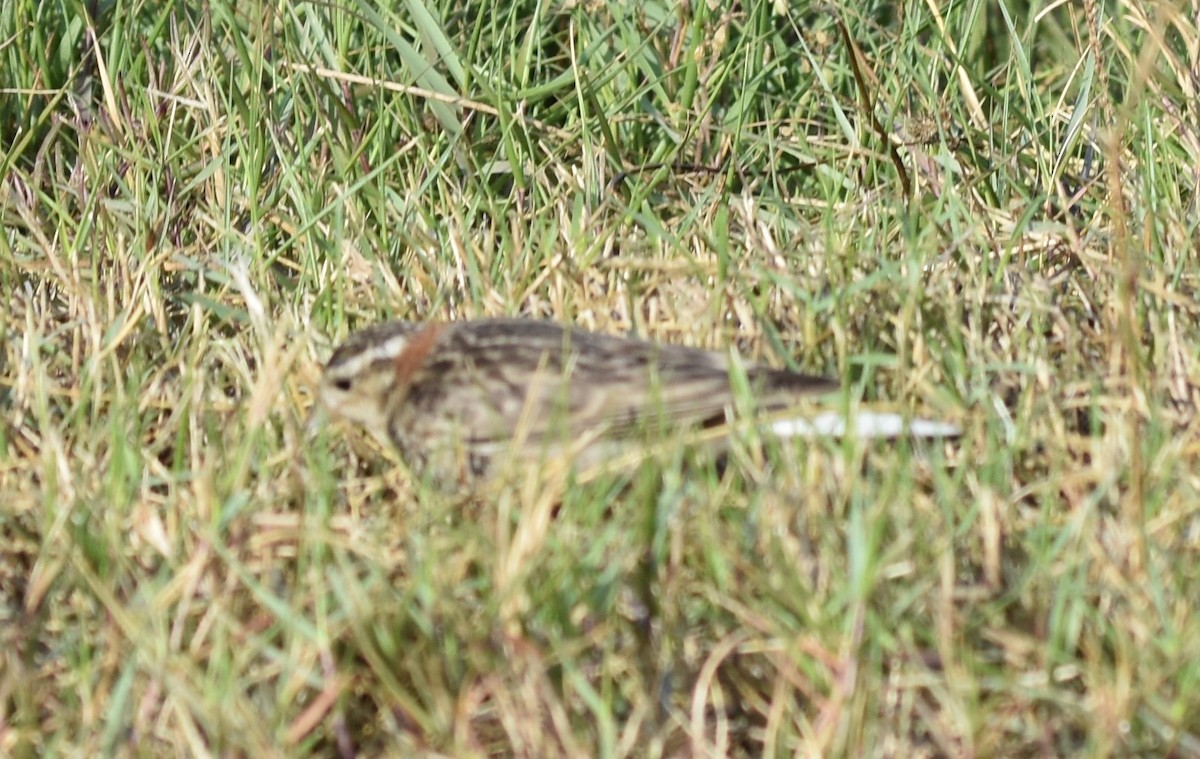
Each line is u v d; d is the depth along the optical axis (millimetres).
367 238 15758
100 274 15742
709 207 16328
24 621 11078
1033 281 14477
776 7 18078
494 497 11523
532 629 10531
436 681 10164
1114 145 13930
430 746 10352
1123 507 11391
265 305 14750
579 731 10312
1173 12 16203
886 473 11445
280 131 17297
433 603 10461
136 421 12602
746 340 13938
